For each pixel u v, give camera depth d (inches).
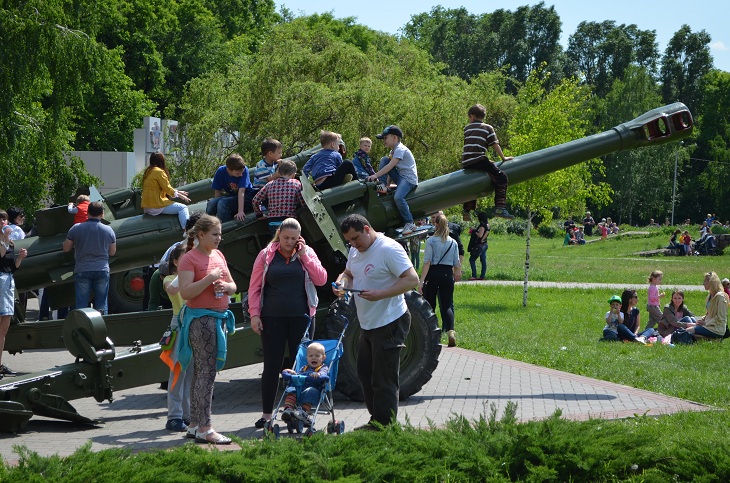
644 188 3390.7
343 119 992.2
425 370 357.1
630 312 589.9
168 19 2054.6
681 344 572.4
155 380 321.4
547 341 571.5
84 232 426.0
